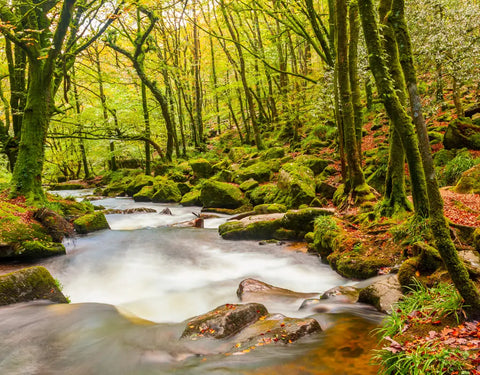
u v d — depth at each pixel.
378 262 5.99
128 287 6.63
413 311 3.72
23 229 8.19
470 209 6.84
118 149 26.73
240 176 16.09
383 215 7.62
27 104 11.48
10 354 3.71
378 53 4.43
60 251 8.36
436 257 4.57
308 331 3.84
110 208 16.98
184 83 27.95
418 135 3.33
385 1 6.83
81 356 3.72
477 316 3.19
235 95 26.94
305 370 3.08
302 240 9.13
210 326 4.13
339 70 8.87
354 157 9.33
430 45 11.81
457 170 9.80
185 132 32.72
